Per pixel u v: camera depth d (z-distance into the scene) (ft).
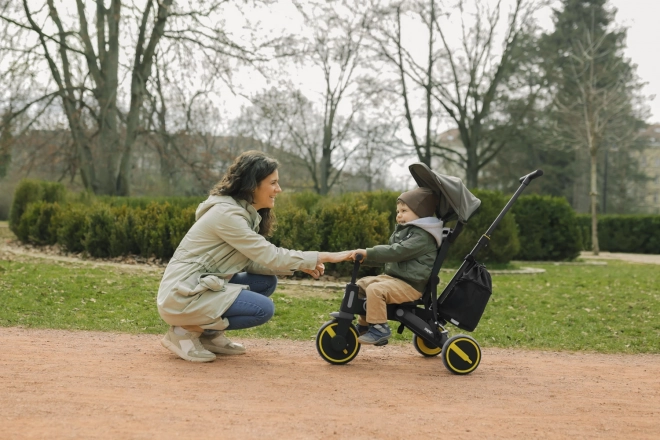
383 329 16.28
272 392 13.30
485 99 117.91
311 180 145.18
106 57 78.69
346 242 38.60
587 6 144.56
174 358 16.42
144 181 104.01
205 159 80.94
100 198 66.13
